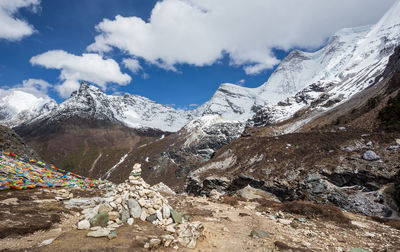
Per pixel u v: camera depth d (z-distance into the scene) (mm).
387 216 21469
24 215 9719
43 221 9398
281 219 14609
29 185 15172
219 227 12211
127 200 11227
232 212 16234
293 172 40250
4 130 39688
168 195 22312
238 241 10156
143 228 9883
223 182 54875
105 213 9898
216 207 17531
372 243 11000
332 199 27469
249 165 55031
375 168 30000
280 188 38906
